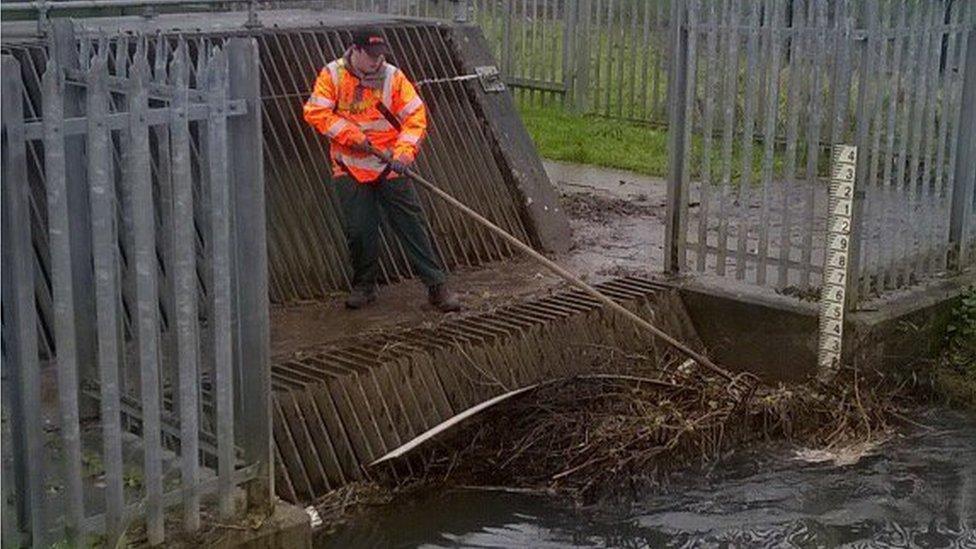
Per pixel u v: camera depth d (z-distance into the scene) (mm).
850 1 7938
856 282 8289
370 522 6801
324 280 8898
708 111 8852
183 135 4938
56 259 4676
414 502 7023
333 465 7043
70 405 4789
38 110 7793
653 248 10148
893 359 8398
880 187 8594
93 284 5926
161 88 5066
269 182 8820
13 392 4816
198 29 9117
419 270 8430
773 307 8562
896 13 8172
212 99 5000
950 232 9125
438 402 7574
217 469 5305
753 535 6719
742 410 7809
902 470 7473
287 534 5379
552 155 13719
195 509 5207
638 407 7656
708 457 7574
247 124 5141
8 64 4508
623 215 11266
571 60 15398
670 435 7480
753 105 8672
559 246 10055
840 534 6719
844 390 8102
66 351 4746
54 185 4629
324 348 7711
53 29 6000
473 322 8227
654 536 6719
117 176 7207
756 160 12570
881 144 8523
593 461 7234
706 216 9117
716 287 8938
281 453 6855
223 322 5184
